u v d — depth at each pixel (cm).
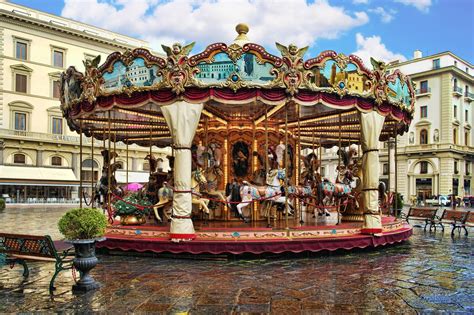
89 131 1586
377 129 1057
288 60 927
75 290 655
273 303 591
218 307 571
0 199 2975
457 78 4897
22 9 4575
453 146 4731
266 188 1074
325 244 959
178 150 944
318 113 1340
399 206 1733
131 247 961
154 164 1435
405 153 4978
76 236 655
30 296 627
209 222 1248
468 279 738
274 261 898
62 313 548
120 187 1403
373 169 1051
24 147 4431
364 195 1063
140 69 953
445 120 4734
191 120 941
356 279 735
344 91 976
